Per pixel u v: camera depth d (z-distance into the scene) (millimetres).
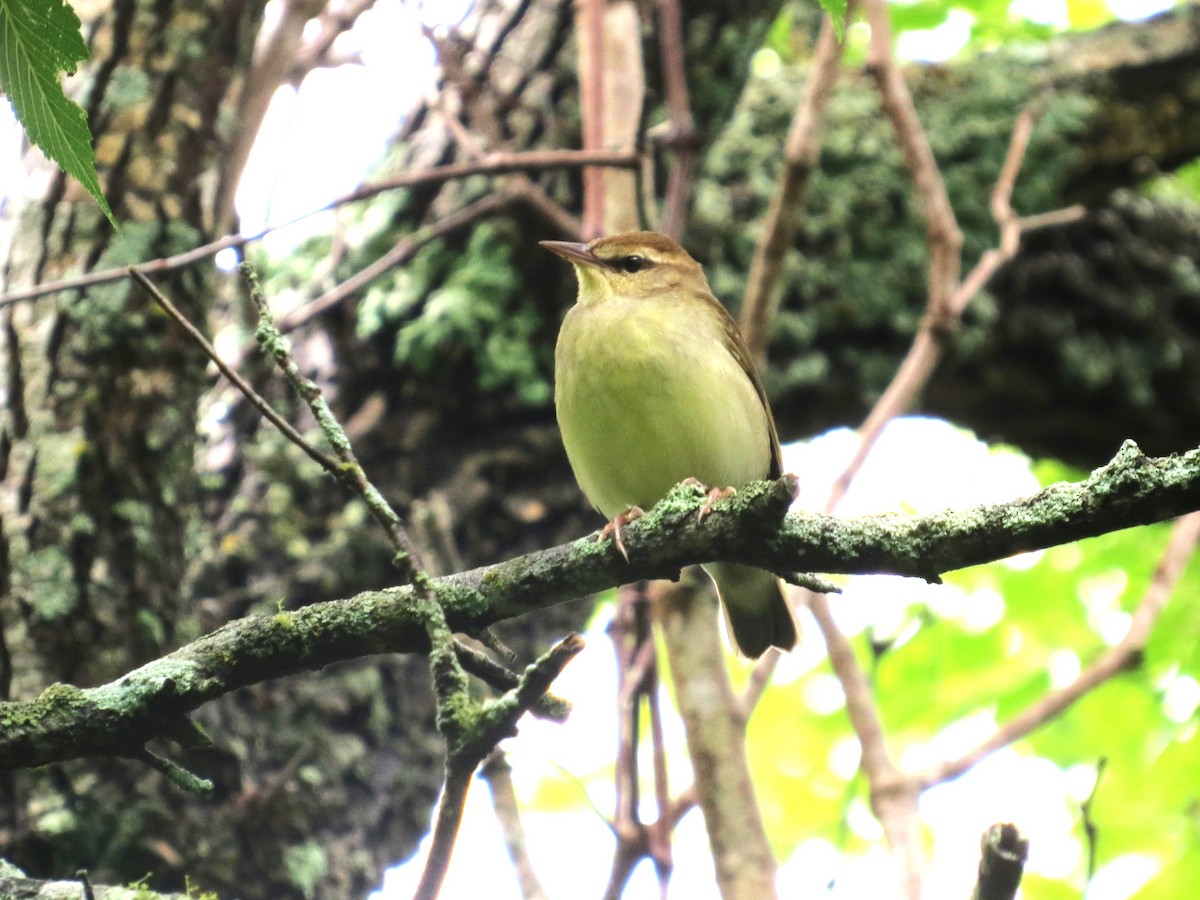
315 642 2980
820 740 8086
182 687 2910
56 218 4887
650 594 4250
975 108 7129
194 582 5250
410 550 2439
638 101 5027
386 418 5844
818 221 6648
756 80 7188
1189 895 7137
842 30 2363
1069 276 7082
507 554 5855
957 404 7230
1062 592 8141
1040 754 7707
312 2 5023
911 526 2781
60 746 2861
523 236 5984
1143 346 7285
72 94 4926
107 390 4785
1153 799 7539
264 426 5750
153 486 4812
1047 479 8688
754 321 4680
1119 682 7766
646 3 5840
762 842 3867
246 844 4766
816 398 6719
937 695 7945
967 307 6820
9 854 4461
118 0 4992
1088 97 7195
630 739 4125
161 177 4918
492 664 2732
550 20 6188
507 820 3830
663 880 3891
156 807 4621
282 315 6055
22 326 4832
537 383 5875
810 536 2850
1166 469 2570
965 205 6965
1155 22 7594
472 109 5711
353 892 4965
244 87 5102
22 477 4715
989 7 8359
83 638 4602
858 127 6902
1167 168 7539
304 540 5512
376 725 5289
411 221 6102
